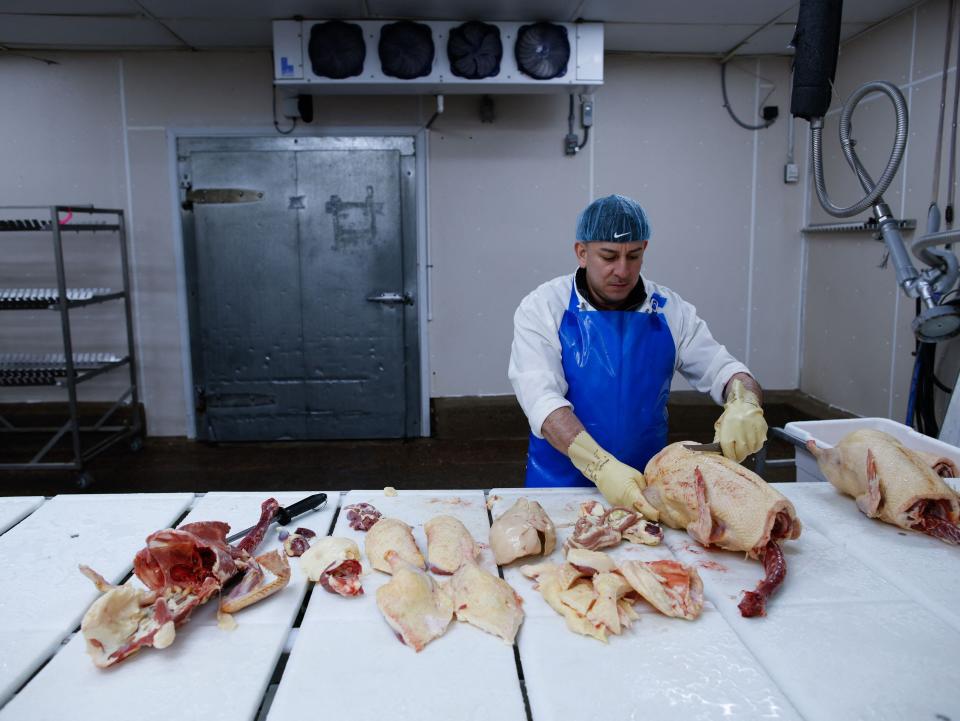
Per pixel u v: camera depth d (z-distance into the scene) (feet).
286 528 4.38
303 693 2.82
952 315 7.04
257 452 13.29
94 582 3.34
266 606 3.47
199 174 12.85
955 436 6.65
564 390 5.81
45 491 11.57
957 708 2.72
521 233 13.29
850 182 12.09
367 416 13.78
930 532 4.11
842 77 12.25
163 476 12.14
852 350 12.34
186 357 13.44
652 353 5.82
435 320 13.51
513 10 10.61
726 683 2.86
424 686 2.86
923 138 10.28
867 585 3.62
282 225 13.06
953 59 9.66
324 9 10.50
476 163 13.03
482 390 13.80
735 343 13.92
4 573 3.80
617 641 3.15
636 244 5.25
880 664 2.98
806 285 13.71
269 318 13.34
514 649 3.14
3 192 12.83
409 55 10.87
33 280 13.08
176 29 11.31
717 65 13.02
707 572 3.77
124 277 12.76
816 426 6.72
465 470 12.46
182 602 3.32
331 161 12.89
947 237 6.50
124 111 12.69
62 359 12.37
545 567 3.72
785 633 3.20
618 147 13.14
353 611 3.42
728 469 4.00
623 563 3.51
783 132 13.32
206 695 2.82
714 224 13.48
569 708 2.72
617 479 4.45
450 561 3.76
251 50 12.52
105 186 12.89
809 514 4.49
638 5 10.36
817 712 2.69
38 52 12.42
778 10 10.54
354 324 13.43
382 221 13.11
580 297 5.83
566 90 11.55
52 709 2.73
